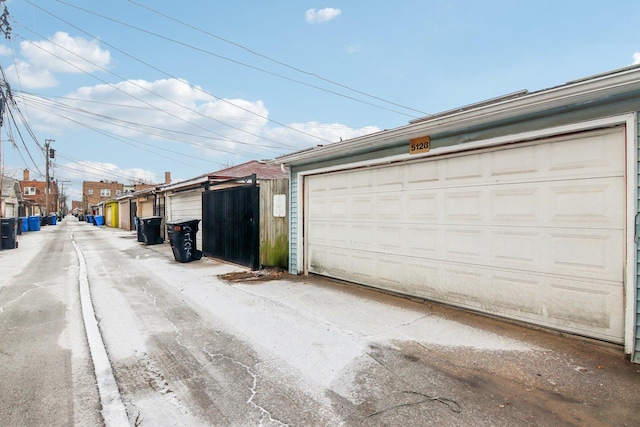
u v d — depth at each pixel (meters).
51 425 2.46
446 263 5.02
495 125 4.33
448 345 3.76
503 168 4.34
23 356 3.62
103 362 3.43
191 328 4.41
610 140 3.50
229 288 6.56
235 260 9.16
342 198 6.73
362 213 6.32
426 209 5.27
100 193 81.19
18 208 39.53
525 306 4.17
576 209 3.74
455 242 4.90
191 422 2.49
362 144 5.80
